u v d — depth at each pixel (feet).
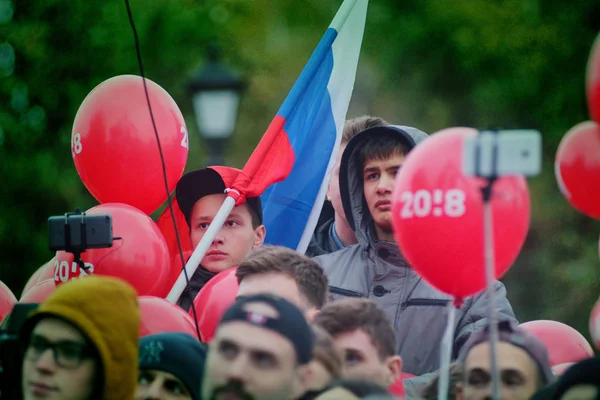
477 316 45.11
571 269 91.04
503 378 35.91
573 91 103.71
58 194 91.97
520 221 37.55
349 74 51.44
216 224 46.75
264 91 110.63
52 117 93.66
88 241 41.01
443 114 106.83
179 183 50.01
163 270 45.11
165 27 102.78
